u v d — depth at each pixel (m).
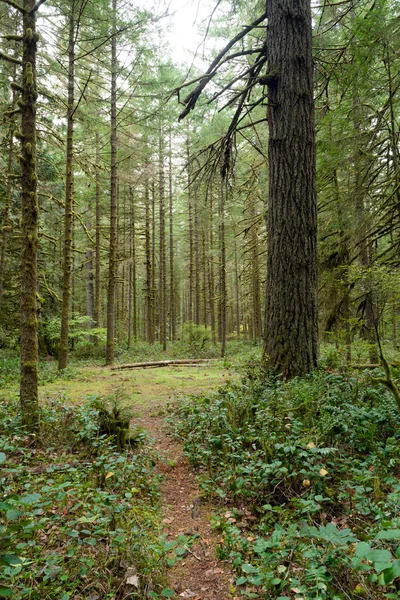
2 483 3.23
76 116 12.04
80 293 27.55
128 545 2.67
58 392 8.73
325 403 4.41
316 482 3.18
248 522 3.19
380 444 3.76
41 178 13.80
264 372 5.67
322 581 2.09
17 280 13.66
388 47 5.84
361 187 7.35
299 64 5.66
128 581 2.37
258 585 2.33
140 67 12.36
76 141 13.85
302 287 5.59
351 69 6.39
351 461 3.55
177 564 2.77
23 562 2.19
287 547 2.49
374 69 6.38
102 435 4.65
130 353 19.17
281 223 5.70
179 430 5.54
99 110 13.67
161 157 19.11
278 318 5.68
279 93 5.74
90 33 10.60
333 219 8.01
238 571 2.57
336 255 7.87
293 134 5.64
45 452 4.69
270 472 3.29
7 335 14.61
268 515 3.07
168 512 3.52
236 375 11.16
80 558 2.52
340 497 3.02
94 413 5.37
